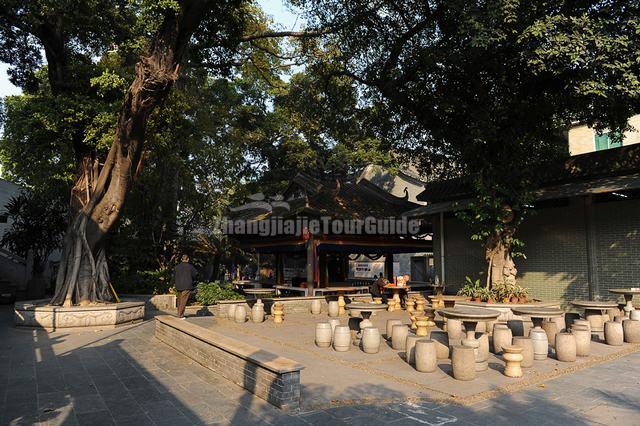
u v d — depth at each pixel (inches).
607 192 481.4
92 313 460.4
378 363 294.2
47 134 528.1
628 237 493.0
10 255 864.3
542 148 555.5
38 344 380.5
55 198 786.8
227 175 905.5
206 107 882.8
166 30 439.8
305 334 412.5
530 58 395.9
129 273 748.0
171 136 658.2
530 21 390.9
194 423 193.0
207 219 904.3
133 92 455.5
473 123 475.8
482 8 403.2
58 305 481.1
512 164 496.4
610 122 478.9
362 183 917.2
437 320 472.7
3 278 838.5
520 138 506.6
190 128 801.6
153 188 780.6
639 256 482.3
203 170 874.1
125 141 486.9
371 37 568.4
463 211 557.0
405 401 220.8
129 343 381.7
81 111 513.7
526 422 192.4
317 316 553.0
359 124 719.7
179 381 259.3
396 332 339.9
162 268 755.4
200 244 956.6
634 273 485.1
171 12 430.9
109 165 506.9
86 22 557.6
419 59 499.8
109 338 407.2
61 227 789.9
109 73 531.2
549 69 388.2
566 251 546.9
